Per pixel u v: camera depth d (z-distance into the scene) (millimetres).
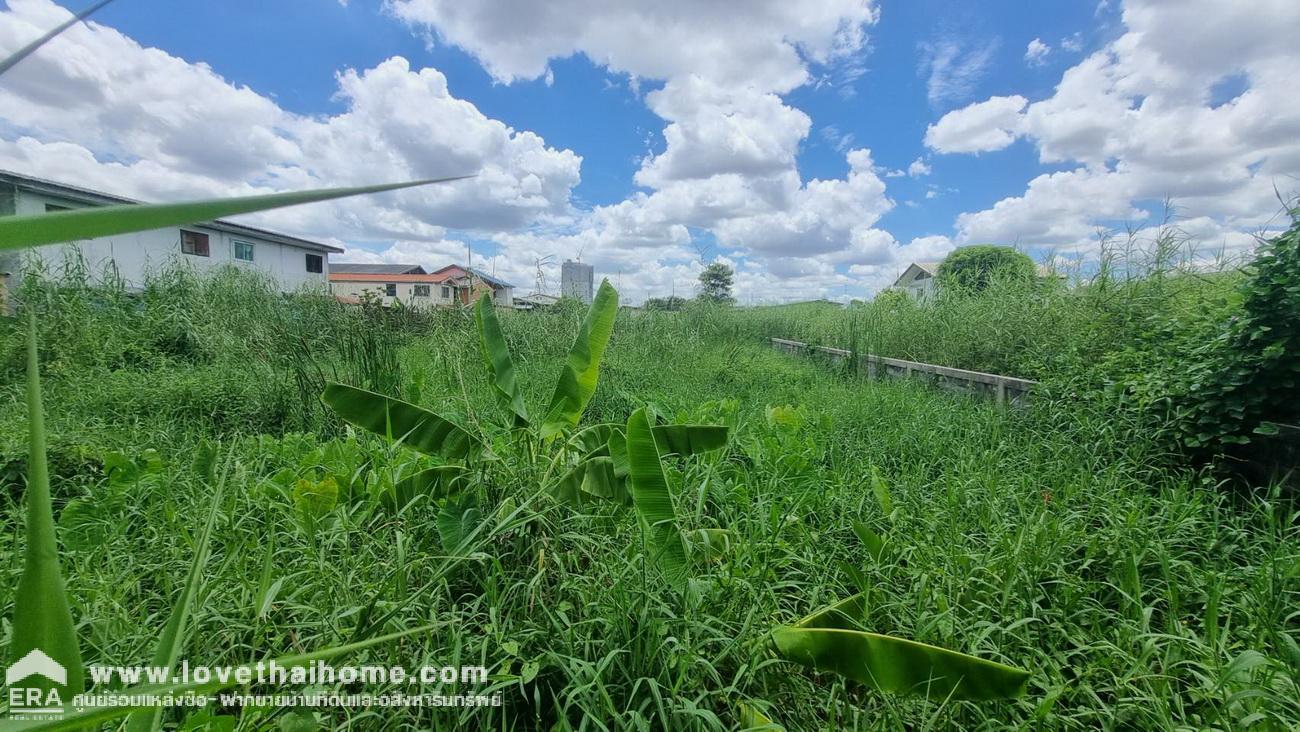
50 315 6668
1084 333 5309
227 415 4949
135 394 5098
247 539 2480
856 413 5270
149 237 15992
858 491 3455
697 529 2727
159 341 7680
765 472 3664
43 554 799
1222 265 5375
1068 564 2727
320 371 5293
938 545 2807
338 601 2170
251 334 7180
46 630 803
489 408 4977
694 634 2129
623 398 5781
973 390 6000
